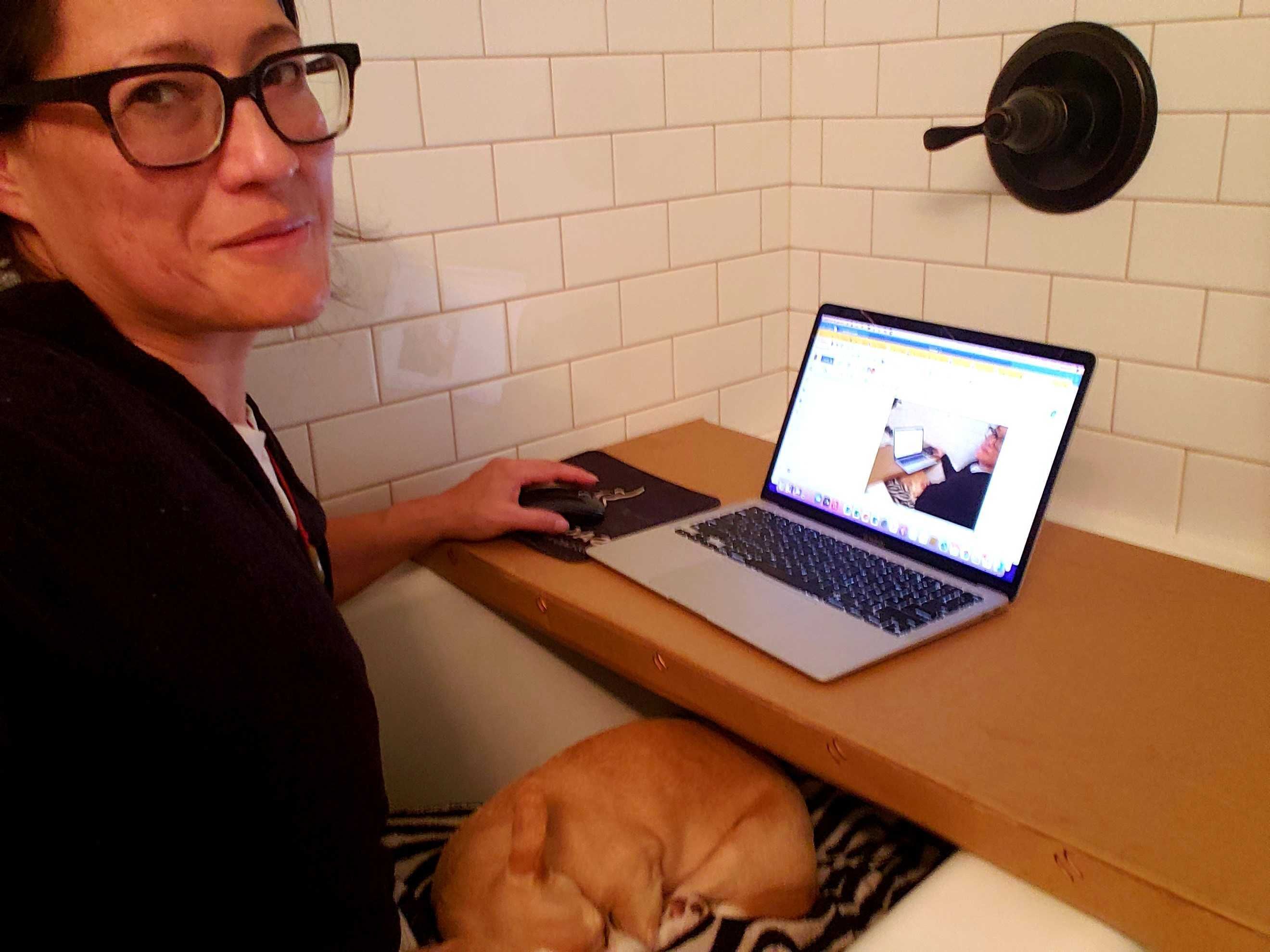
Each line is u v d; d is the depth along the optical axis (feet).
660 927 3.09
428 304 4.31
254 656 2.13
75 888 1.95
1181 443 4.23
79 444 1.96
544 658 4.33
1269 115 3.70
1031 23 4.25
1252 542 4.12
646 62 4.71
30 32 2.10
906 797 2.49
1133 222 4.14
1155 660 2.94
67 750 1.90
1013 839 2.30
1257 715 2.65
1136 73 3.95
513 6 4.24
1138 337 4.25
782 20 5.12
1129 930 2.15
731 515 4.00
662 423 5.30
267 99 2.40
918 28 4.63
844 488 3.84
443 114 4.16
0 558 1.79
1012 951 2.16
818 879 3.36
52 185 2.26
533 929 2.84
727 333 5.43
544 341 4.73
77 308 2.28
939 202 4.76
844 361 3.94
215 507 2.18
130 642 1.93
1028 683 2.82
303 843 2.26
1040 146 4.08
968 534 3.42
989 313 4.71
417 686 4.03
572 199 4.64
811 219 5.38
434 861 3.56
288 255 2.45
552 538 3.90
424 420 4.43
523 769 4.36
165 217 2.27
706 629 3.16
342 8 3.81
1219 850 2.17
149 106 2.19
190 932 2.15
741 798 3.30
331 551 3.81
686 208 5.06
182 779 2.07
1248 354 3.96
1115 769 2.44
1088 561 3.60
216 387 2.78
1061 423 3.24
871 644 2.96
